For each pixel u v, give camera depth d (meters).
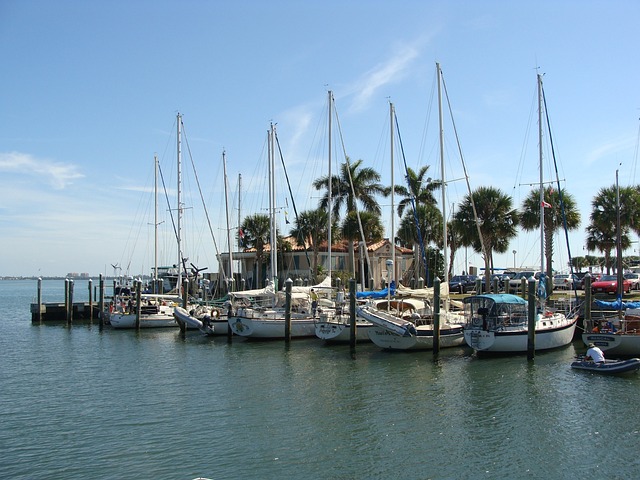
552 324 36.72
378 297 43.38
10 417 23.88
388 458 19.03
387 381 29.17
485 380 28.91
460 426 22.09
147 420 23.25
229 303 45.00
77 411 24.72
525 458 18.95
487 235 60.47
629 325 34.16
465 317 38.69
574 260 104.75
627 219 59.47
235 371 32.41
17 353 40.53
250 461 18.81
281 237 74.19
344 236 67.62
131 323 53.28
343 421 22.83
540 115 47.22
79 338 48.47
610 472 17.86
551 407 24.25
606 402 24.81
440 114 43.78
